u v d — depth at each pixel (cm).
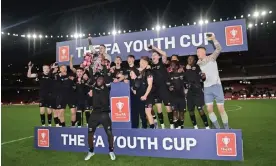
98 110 463
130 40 605
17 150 550
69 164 437
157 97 580
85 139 518
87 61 550
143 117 565
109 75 579
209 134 437
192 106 566
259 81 3600
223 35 525
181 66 579
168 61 589
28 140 659
